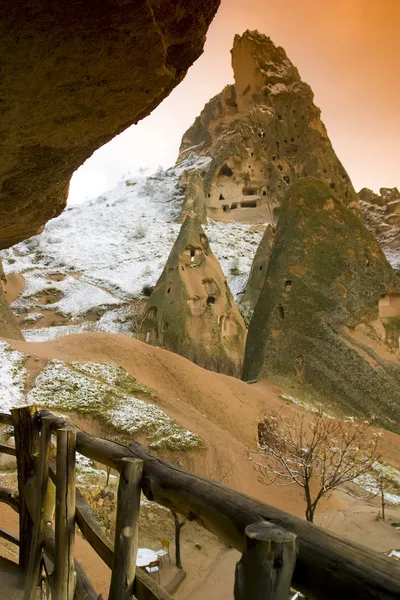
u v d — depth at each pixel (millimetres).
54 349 21172
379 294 31281
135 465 2436
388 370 28656
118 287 56188
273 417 20234
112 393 17453
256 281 51750
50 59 3641
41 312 52844
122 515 2434
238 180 75812
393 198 89750
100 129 4875
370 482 19297
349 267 31812
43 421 3688
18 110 4242
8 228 7520
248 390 24109
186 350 39094
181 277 42875
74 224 82500
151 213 83688
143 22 3439
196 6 3785
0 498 4660
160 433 15727
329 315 30484
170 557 11227
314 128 82688
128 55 3752
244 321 47531
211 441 16547
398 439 24625
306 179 34938
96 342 21922
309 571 1374
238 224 73062
